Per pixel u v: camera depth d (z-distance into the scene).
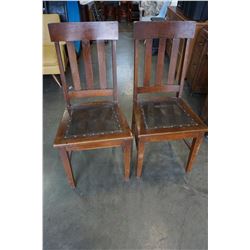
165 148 1.66
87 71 1.22
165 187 1.36
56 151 1.62
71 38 1.11
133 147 1.63
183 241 1.09
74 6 2.59
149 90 1.33
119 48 3.65
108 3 5.20
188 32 1.17
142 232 1.13
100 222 1.17
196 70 2.12
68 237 1.11
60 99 2.23
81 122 1.18
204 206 1.25
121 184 1.38
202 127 1.16
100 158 1.58
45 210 1.23
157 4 3.65
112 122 1.18
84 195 1.31
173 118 1.22
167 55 3.11
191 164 1.40
